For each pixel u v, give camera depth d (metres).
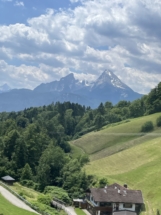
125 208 114.88
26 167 155.12
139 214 109.69
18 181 154.50
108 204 114.62
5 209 80.69
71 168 155.62
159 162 159.50
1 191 108.25
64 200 128.50
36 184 148.38
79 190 138.00
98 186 138.12
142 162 167.75
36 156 175.75
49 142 192.50
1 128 199.50
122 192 118.88
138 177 146.75
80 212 117.75
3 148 170.75
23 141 170.12
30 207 94.81
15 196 105.19
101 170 167.88
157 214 106.12
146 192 129.50
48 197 115.00
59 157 165.75
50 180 156.00
